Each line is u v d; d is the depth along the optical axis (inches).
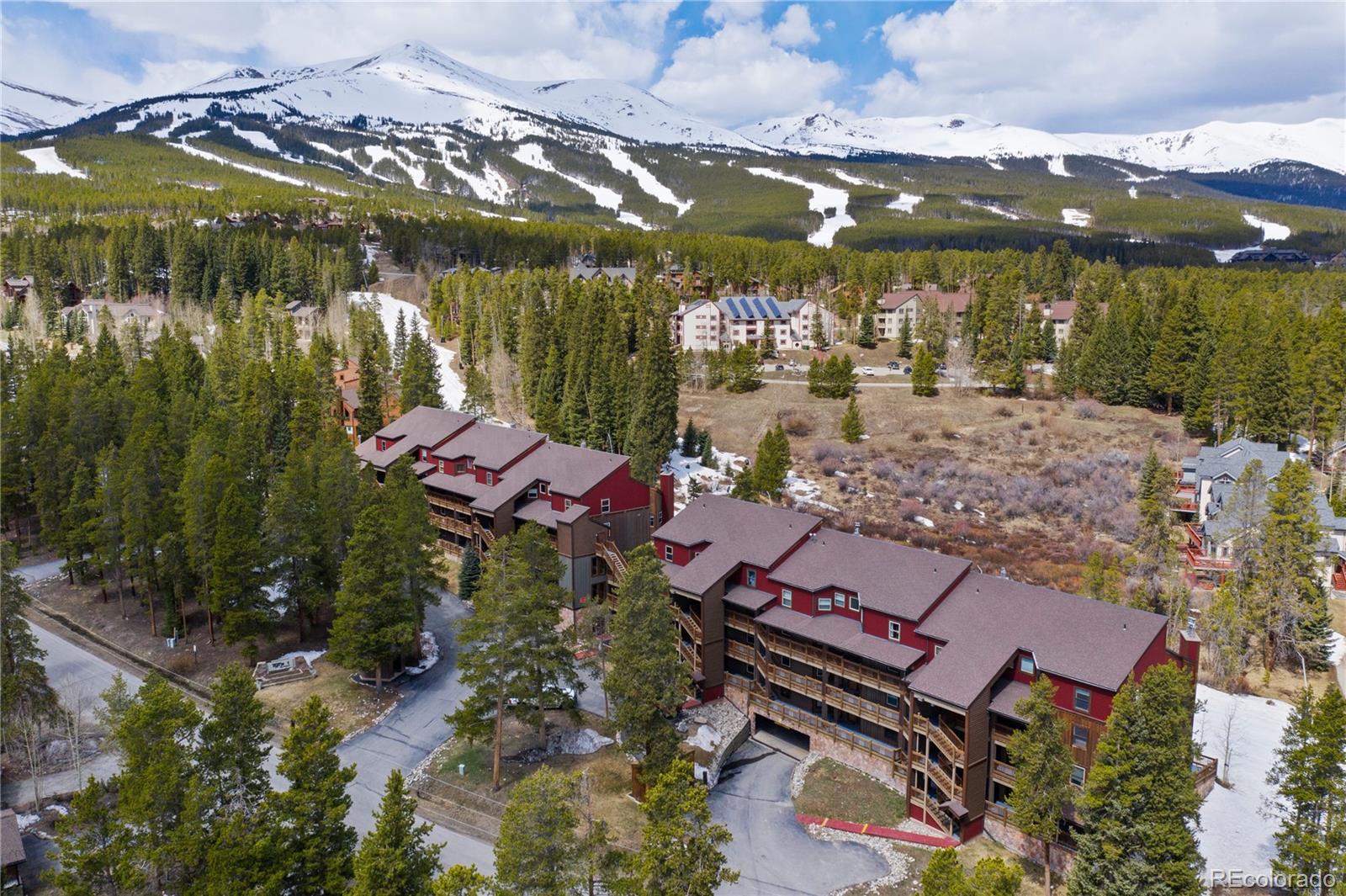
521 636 1836.9
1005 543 3316.9
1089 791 1417.3
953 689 1653.5
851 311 6835.6
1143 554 2792.8
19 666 1953.7
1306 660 2379.4
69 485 2854.3
